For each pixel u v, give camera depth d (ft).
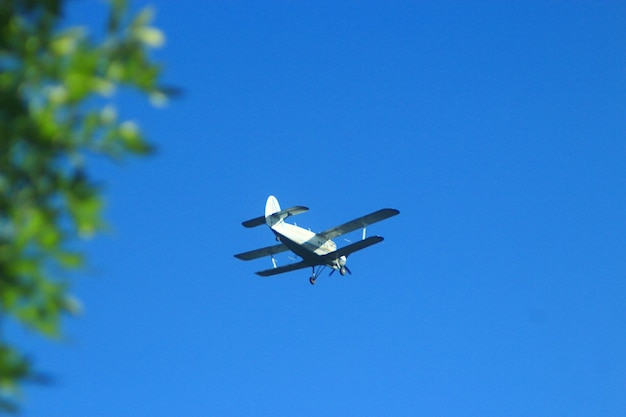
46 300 54.03
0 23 54.44
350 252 489.26
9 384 51.01
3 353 51.29
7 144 53.11
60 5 55.47
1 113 52.70
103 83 54.49
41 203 54.08
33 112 53.16
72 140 54.08
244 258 511.81
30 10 55.52
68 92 53.52
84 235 54.54
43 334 53.98
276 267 516.32
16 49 54.19
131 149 54.90
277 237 486.79
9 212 53.52
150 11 56.29
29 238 53.52
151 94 56.49
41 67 53.93
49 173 54.08
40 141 53.11
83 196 53.83
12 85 53.62
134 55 55.72
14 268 53.36
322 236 490.90
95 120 54.29
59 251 54.24
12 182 53.88
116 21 55.98
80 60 53.67
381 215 467.52
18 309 53.88
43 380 52.26
